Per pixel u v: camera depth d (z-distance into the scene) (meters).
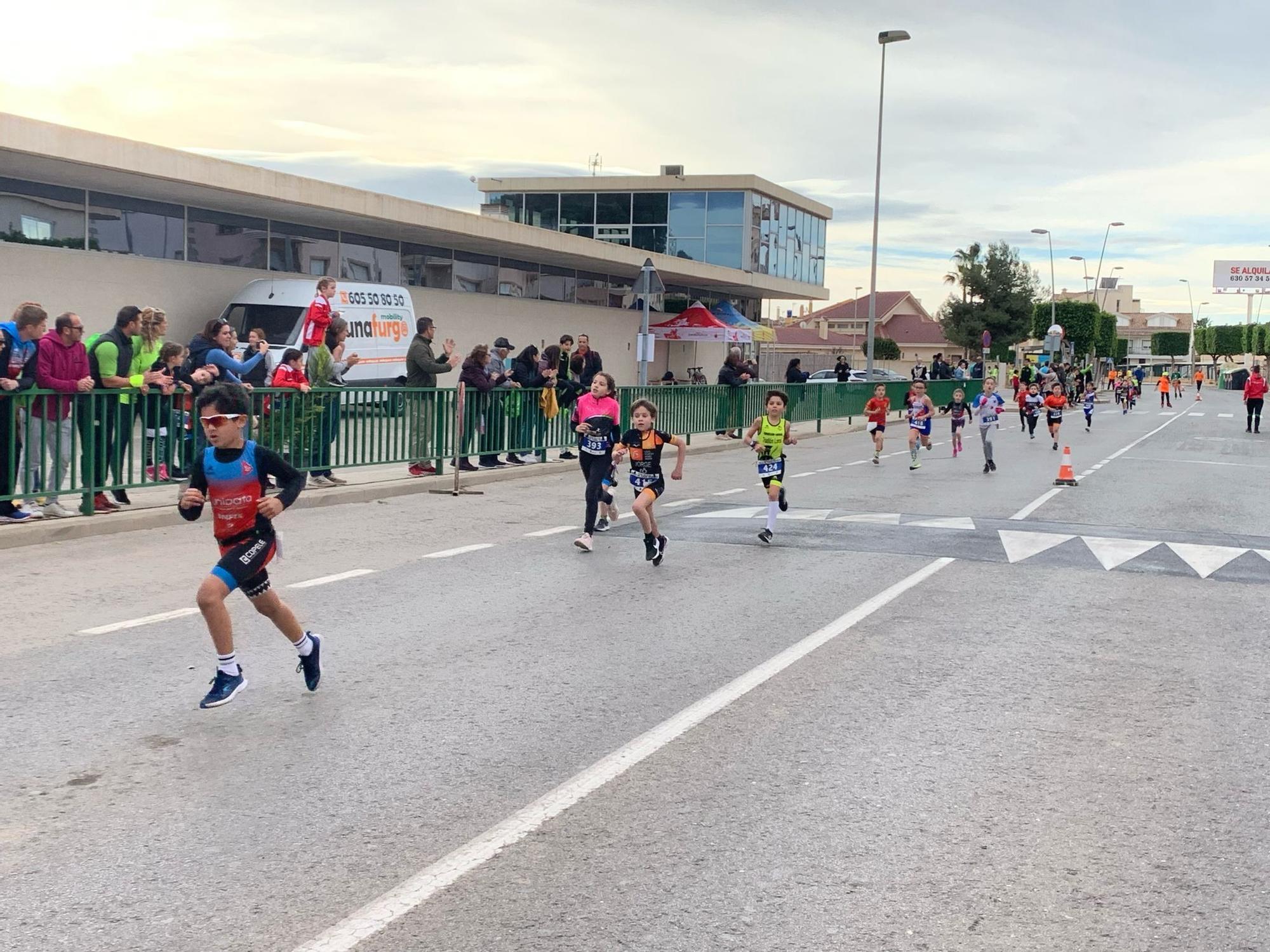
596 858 4.02
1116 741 5.43
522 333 34.31
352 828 4.25
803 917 3.62
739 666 6.64
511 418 16.86
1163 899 3.79
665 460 21.08
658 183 46.44
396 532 11.54
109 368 10.95
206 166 20.67
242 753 5.04
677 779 4.82
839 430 31.62
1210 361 145.38
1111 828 4.39
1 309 19.42
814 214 53.22
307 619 7.67
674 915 3.61
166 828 4.22
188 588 8.45
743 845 4.16
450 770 4.87
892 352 88.56
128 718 5.47
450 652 6.86
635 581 9.23
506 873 3.89
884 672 6.60
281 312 22.02
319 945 3.38
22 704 5.66
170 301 22.58
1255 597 9.07
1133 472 20.20
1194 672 6.76
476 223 28.12
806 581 9.32
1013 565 10.27
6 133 17.30
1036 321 79.81
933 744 5.34
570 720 5.58
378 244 28.30
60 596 8.12
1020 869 4.00
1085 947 3.46
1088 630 7.79
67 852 4.00
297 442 13.02
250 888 3.75
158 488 12.73
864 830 4.32
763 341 47.81
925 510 14.03
